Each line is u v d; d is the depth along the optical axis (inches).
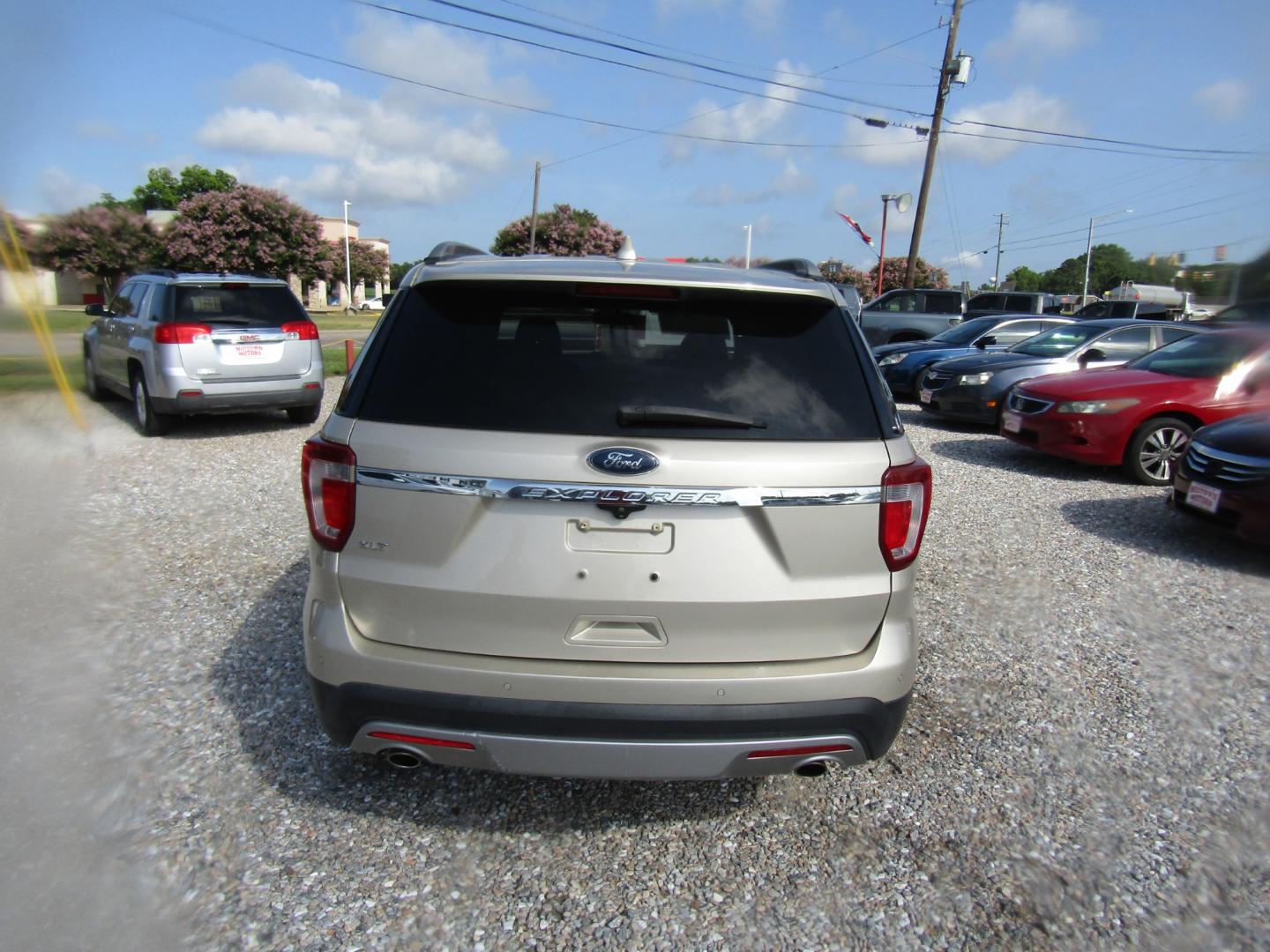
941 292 800.9
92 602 185.2
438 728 97.9
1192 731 143.9
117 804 116.3
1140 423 325.7
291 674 153.6
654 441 94.1
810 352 103.4
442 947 94.0
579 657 97.0
